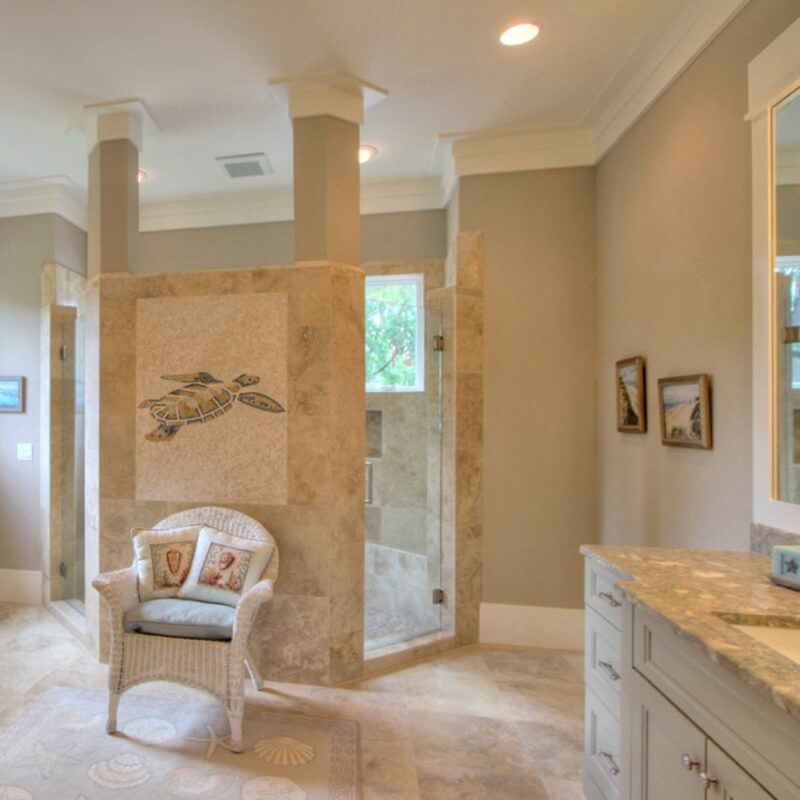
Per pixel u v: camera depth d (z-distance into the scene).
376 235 3.54
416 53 2.21
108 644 2.62
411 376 3.24
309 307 2.42
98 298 2.61
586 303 2.90
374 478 3.08
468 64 2.28
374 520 3.07
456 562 2.91
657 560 1.58
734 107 1.77
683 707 1.12
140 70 2.31
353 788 1.77
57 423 3.36
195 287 2.52
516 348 2.93
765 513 1.61
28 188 3.46
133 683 2.02
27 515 3.52
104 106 2.58
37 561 3.51
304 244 2.45
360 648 2.51
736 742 0.94
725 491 1.80
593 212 2.89
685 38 2.00
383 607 3.03
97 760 1.87
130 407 2.57
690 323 2.01
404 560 3.08
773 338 1.59
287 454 2.43
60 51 2.18
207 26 2.04
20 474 3.52
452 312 2.96
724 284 1.81
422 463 3.13
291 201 3.66
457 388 2.92
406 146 3.01
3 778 1.78
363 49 2.18
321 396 2.41
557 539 2.90
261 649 2.45
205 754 1.92
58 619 3.16
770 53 1.58
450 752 1.98
